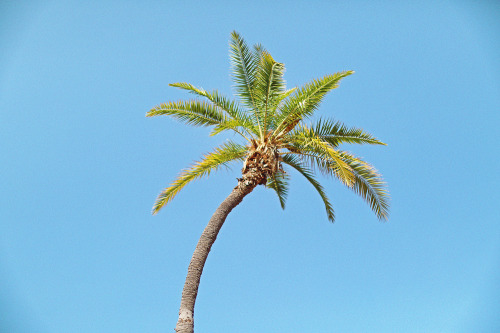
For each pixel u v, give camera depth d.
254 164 12.09
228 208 11.46
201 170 12.52
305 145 12.09
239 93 12.48
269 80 11.84
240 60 12.37
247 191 11.81
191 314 9.42
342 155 12.20
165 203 12.40
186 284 9.92
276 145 12.53
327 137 12.38
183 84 12.16
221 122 12.64
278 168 12.62
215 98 12.37
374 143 12.41
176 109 12.16
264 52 11.74
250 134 12.87
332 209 15.34
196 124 12.66
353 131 12.27
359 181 12.81
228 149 12.66
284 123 12.66
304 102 11.92
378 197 12.79
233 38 12.35
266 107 12.29
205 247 10.59
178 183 12.37
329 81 11.57
